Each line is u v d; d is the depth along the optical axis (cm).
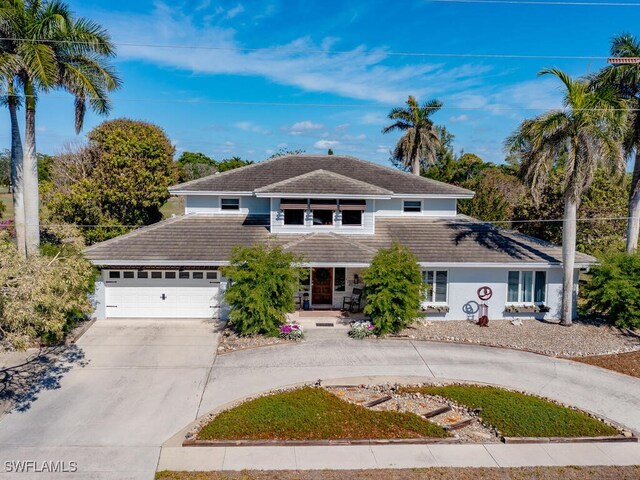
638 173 2195
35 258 1180
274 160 2742
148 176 3362
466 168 5394
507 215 3170
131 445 1021
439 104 4231
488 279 2044
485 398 1255
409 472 940
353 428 1089
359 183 2242
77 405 1207
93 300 1950
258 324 1739
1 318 1024
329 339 1756
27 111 1866
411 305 1775
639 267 1878
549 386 1380
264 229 2267
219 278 1992
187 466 948
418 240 2192
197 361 1526
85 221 3027
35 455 975
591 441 1066
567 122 1812
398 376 1430
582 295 2075
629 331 1902
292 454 996
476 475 934
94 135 3806
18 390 1291
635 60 1859
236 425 1089
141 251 1967
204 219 2377
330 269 2150
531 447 1037
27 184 1867
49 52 1809
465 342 1752
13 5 1823
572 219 1916
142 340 1720
